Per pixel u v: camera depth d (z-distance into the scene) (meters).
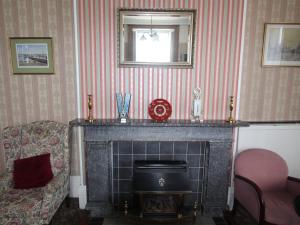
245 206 2.14
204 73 2.40
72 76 2.42
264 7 2.35
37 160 2.19
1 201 1.89
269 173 2.24
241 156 2.29
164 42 2.33
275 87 2.50
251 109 2.52
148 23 2.30
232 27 2.33
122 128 2.33
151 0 2.27
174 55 2.36
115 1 2.26
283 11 2.37
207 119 2.47
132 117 2.46
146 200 2.49
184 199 2.53
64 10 2.31
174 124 2.24
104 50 2.33
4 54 2.39
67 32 2.35
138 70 2.37
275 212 1.87
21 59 2.40
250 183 2.04
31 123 2.41
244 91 2.48
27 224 1.84
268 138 2.53
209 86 2.43
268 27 2.38
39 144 2.32
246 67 2.44
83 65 2.36
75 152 2.57
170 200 2.49
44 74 2.42
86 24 2.29
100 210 2.45
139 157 2.49
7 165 2.31
